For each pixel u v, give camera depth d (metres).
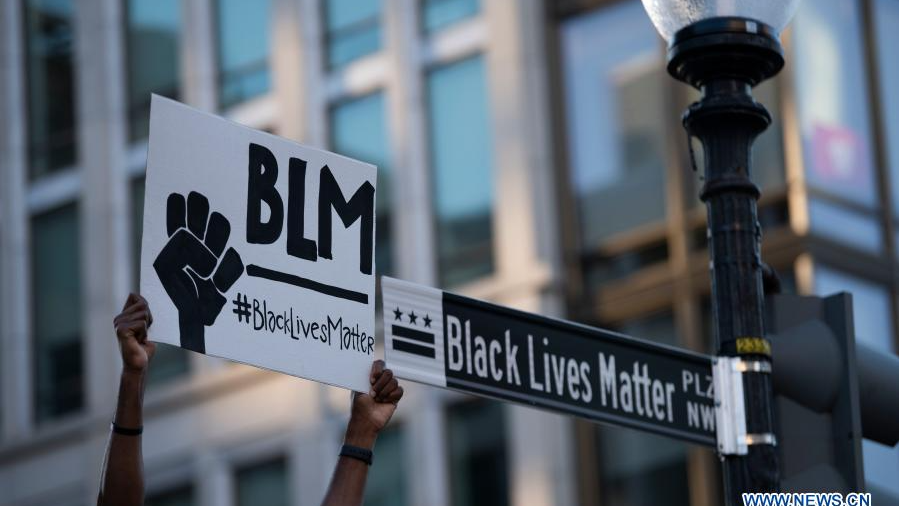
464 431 28.48
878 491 8.93
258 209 5.81
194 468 31.72
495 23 29.50
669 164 27.11
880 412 7.57
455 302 6.49
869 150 26.75
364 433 6.11
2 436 34.81
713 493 26.00
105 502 5.46
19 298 35.44
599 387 6.84
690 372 7.02
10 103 36.66
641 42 27.75
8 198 36.16
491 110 29.25
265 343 5.71
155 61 34.88
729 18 7.01
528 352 6.69
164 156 5.61
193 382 32.06
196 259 5.61
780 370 7.36
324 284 5.93
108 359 34.19
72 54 36.16
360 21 31.50
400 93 30.52
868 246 26.27
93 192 35.19
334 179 6.04
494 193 28.98
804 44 26.41
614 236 27.56
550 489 27.23
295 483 30.44
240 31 33.38
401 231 29.89
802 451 7.33
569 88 28.47
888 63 27.28
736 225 7.01
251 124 32.62
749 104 7.05
